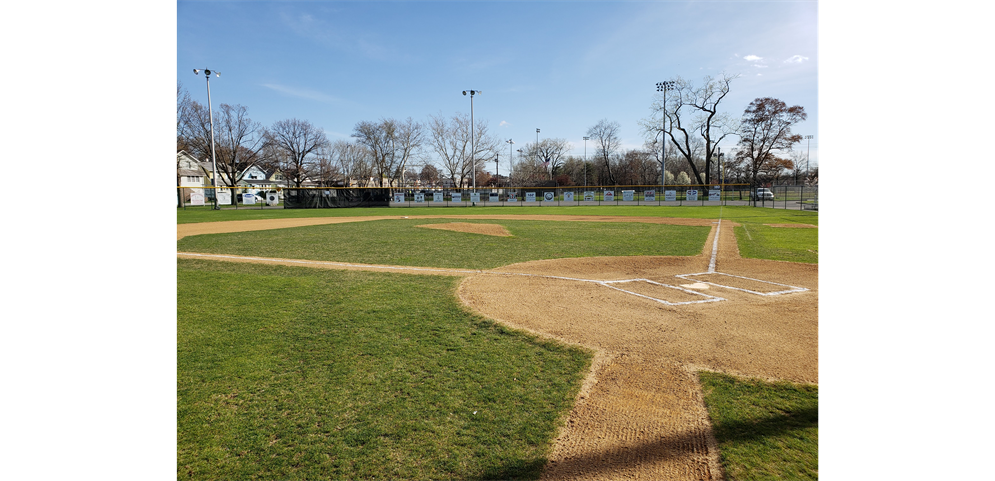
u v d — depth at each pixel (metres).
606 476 2.82
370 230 19.36
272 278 8.95
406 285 8.31
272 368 4.50
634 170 77.50
